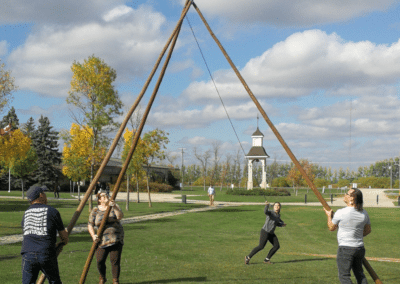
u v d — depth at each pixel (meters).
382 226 21.75
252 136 75.50
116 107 27.98
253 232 19.09
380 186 106.56
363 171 176.12
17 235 16.72
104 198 7.41
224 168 110.75
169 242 14.89
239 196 60.50
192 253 12.29
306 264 10.45
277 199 53.78
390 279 8.67
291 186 108.31
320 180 108.88
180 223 23.02
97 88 26.86
